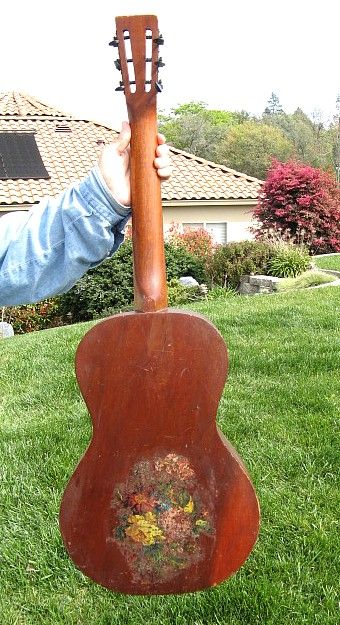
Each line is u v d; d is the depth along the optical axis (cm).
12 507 335
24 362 595
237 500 172
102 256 159
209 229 1816
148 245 167
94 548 174
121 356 166
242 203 1814
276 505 321
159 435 169
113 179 157
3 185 1634
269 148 4547
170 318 164
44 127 1916
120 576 175
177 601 265
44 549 300
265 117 5506
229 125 5206
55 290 158
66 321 1126
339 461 359
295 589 266
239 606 259
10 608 269
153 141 164
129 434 170
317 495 329
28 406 490
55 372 560
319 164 4850
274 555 287
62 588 279
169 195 1736
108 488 172
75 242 154
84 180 157
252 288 1164
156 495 172
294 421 415
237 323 695
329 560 283
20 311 1109
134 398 168
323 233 1541
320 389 466
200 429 169
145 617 262
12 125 1891
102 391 168
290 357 541
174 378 167
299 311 736
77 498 173
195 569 174
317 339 602
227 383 495
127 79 162
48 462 380
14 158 1723
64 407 479
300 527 303
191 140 4731
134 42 161
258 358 544
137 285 170
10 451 397
